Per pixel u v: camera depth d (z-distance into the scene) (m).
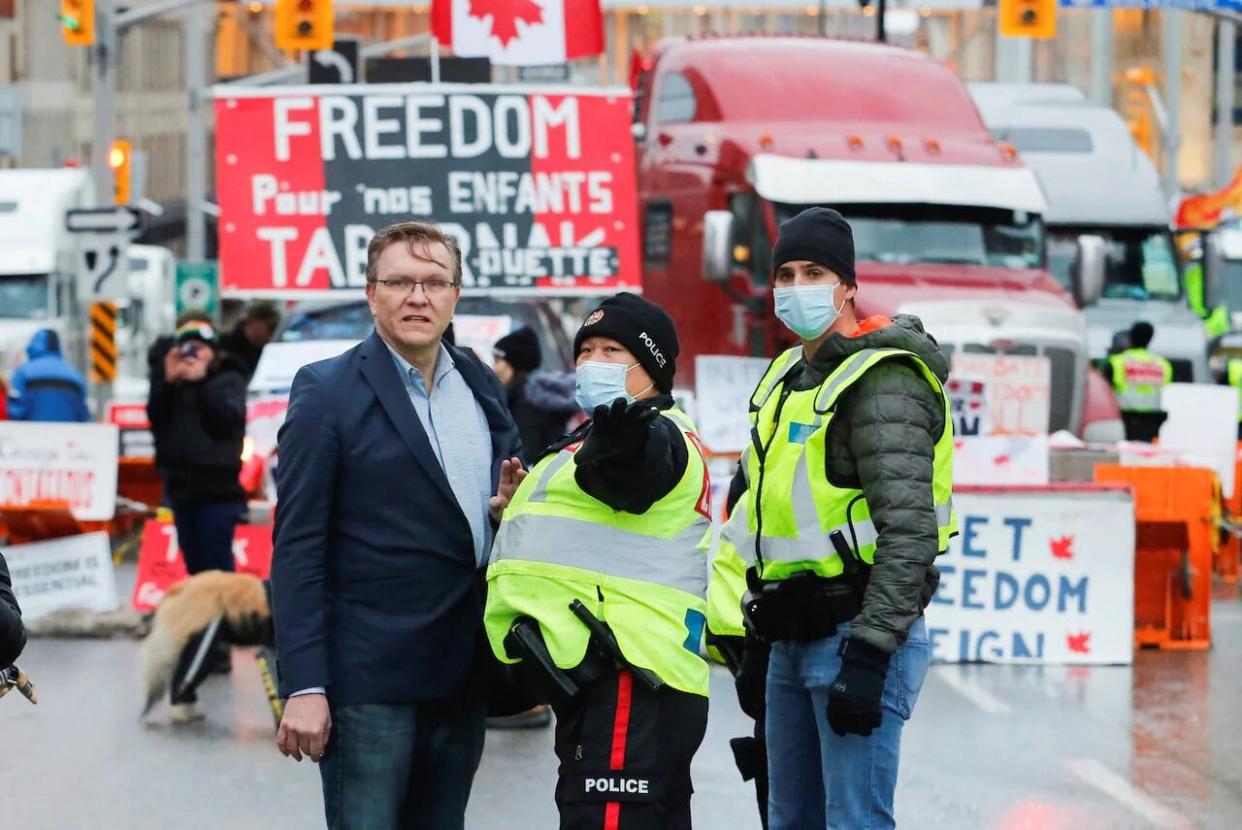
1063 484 13.66
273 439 17.17
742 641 6.71
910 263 20.78
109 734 10.97
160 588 15.48
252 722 11.34
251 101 16.12
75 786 9.68
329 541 5.98
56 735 10.93
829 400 5.87
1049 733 11.00
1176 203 36.34
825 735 6.03
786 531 6.02
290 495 5.91
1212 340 29.19
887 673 5.98
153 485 21.47
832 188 20.55
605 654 5.70
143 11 28.28
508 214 16.30
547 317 19.20
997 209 21.25
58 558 15.02
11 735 10.95
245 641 11.19
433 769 6.16
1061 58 69.56
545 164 16.31
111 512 16.80
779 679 6.19
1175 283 27.23
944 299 20.28
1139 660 13.80
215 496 13.45
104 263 22.55
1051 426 20.36
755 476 6.17
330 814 6.01
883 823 6.01
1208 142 72.44
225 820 8.99
